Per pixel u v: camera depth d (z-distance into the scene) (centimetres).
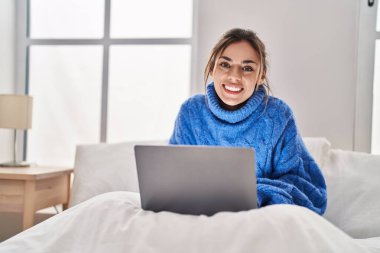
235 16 235
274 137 148
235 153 102
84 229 103
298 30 231
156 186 108
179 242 93
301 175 148
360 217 176
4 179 201
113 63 266
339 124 228
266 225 93
